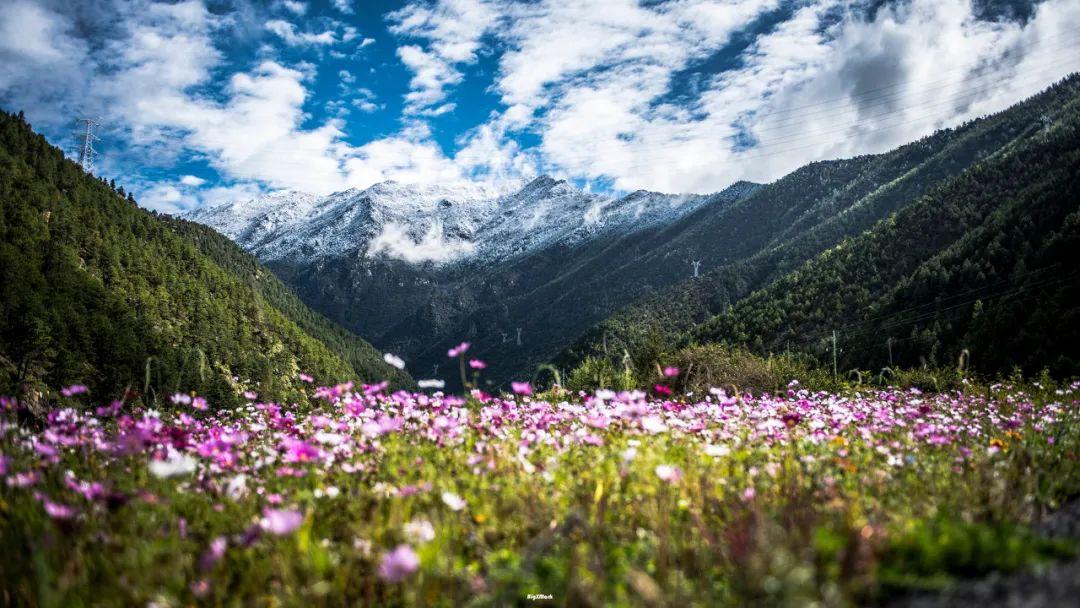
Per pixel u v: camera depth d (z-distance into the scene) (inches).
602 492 144.5
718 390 297.4
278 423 241.1
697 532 129.3
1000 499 143.6
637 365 668.1
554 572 117.2
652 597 93.0
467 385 267.4
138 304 4837.6
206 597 104.3
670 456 192.5
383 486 149.0
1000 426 271.1
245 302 6323.8
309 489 163.9
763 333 5182.1
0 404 196.7
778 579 87.1
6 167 5757.9
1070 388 453.7
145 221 6825.8
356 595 110.2
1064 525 119.8
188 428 225.1
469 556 127.7
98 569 111.7
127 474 164.4
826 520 122.4
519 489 153.6
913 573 97.0
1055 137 6077.8
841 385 626.2
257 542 115.3
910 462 183.8
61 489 146.3
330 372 6215.6
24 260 3809.1
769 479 163.6
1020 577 89.6
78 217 5782.5
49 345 2233.0
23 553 118.2
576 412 267.6
